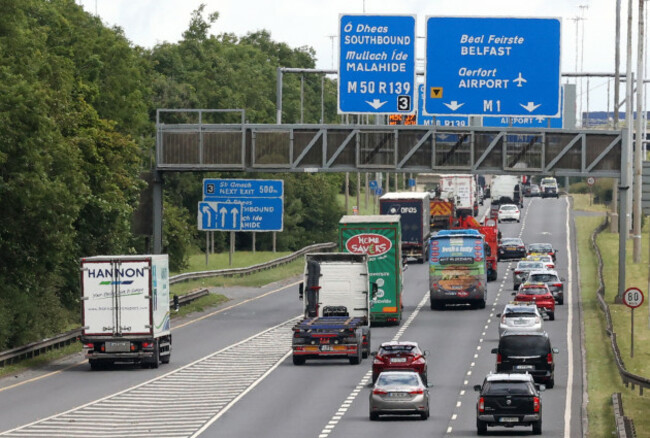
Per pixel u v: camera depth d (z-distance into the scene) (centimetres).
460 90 14525
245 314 16975
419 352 10425
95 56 18175
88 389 10131
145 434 7831
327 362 12231
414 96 14375
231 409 9038
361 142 16050
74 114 15175
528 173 16100
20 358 11894
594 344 13438
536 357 10388
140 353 11388
